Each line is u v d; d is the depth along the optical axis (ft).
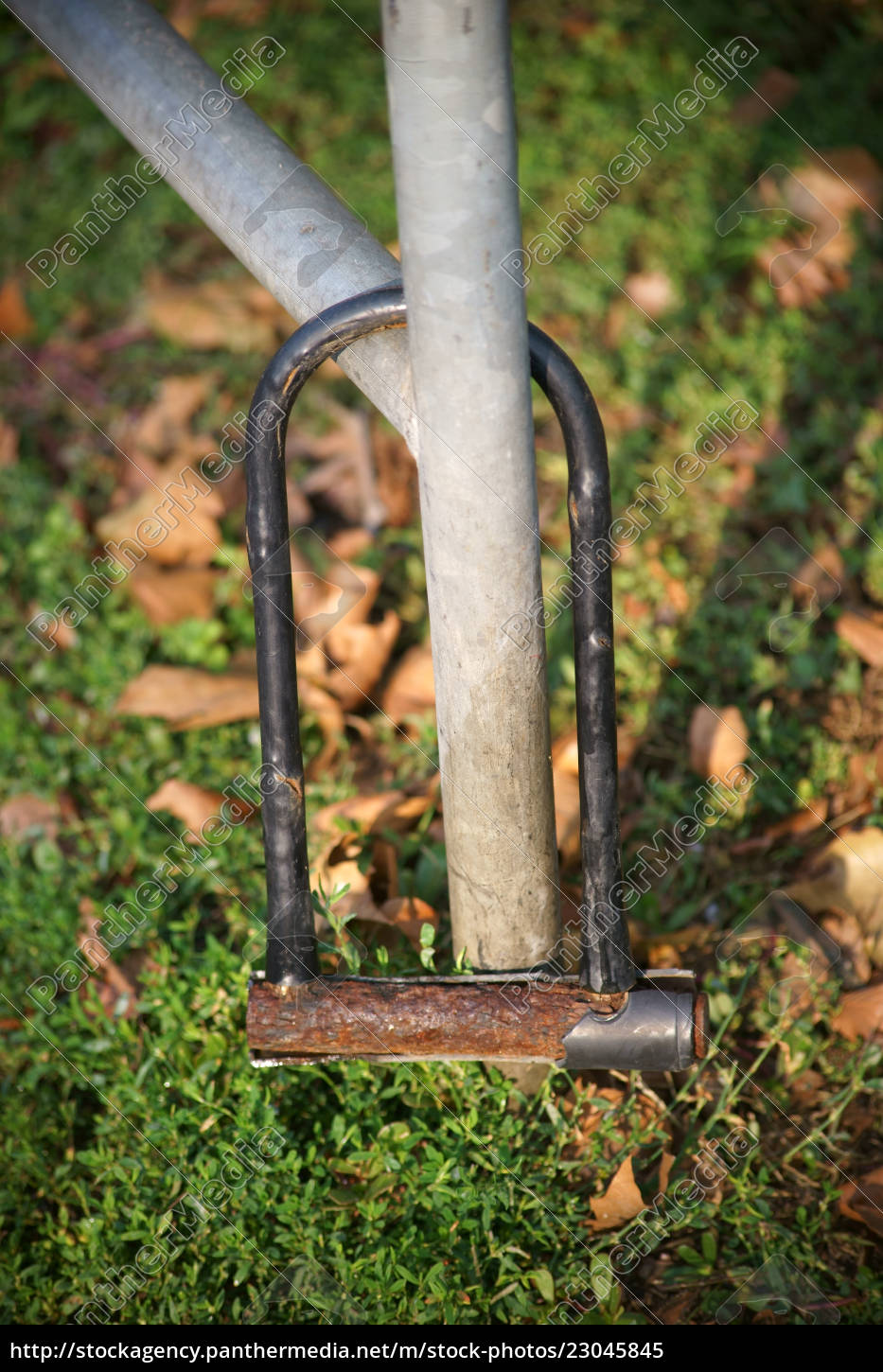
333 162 11.27
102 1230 5.46
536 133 11.26
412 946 6.22
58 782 7.72
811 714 7.75
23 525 9.31
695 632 8.13
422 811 7.18
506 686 4.83
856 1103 6.03
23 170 11.71
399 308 4.43
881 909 6.68
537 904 5.38
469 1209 5.36
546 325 10.07
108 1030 6.14
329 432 9.64
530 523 4.62
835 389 9.51
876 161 11.12
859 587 8.38
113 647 8.48
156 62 4.99
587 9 12.29
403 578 8.86
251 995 4.91
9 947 6.86
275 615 4.78
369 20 12.41
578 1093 5.57
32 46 12.58
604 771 4.68
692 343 9.90
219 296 10.62
